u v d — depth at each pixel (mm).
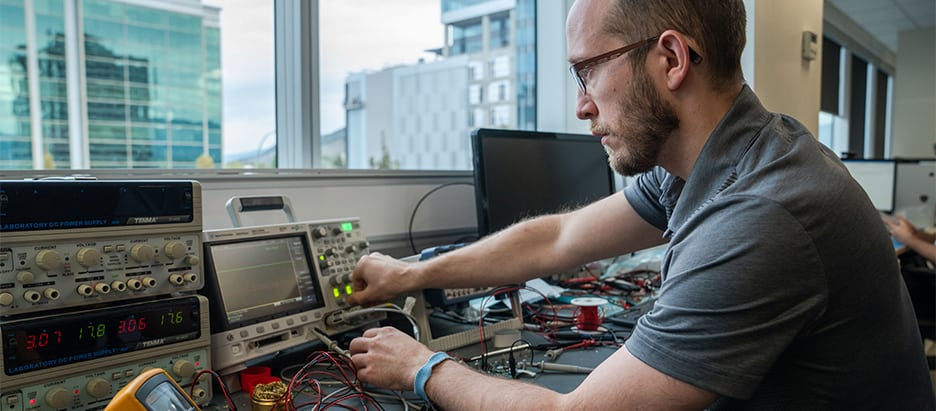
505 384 833
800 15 2750
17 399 735
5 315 736
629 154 888
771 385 768
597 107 902
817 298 695
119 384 824
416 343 983
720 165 806
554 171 1956
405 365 934
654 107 838
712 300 694
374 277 1199
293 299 1109
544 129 2736
